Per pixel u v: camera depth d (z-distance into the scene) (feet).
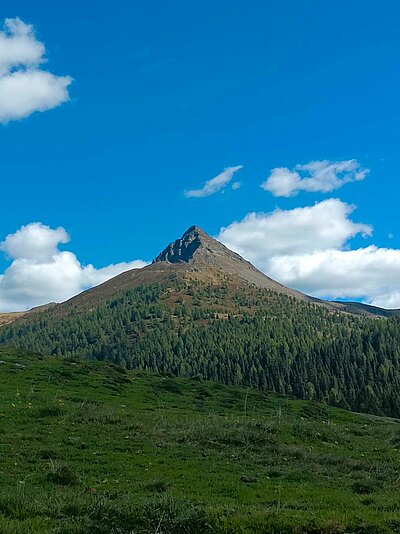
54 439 79.41
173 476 65.92
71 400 118.62
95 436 85.25
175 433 93.04
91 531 39.42
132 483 60.34
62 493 50.24
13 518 41.11
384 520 44.78
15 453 68.74
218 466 74.33
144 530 41.45
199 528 42.29
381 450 108.17
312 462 84.69
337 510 51.49
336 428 129.49
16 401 105.50
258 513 45.32
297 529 42.91
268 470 74.33
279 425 110.22
